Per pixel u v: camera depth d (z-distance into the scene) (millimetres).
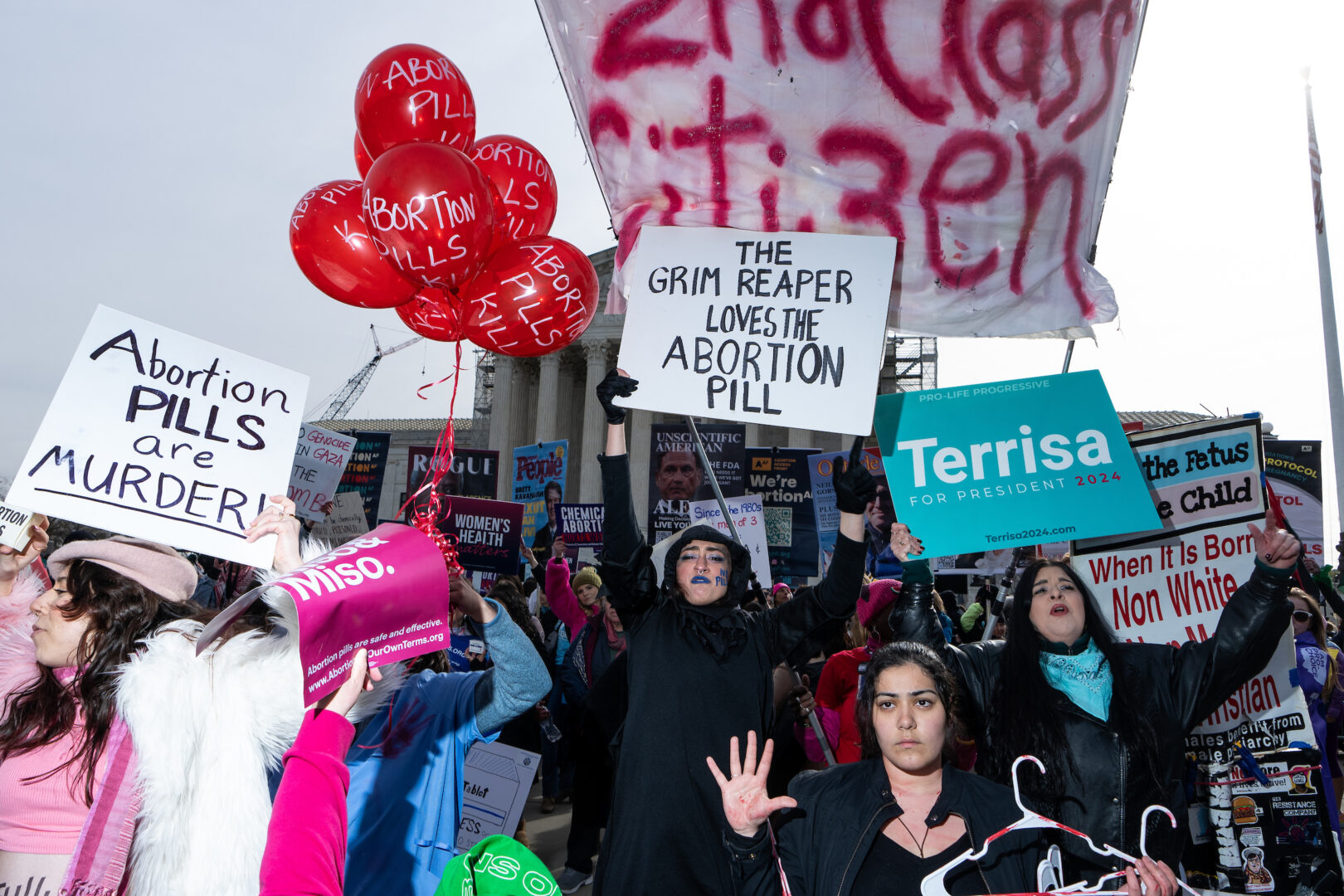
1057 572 3143
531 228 3705
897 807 2334
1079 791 2869
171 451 2584
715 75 3908
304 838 1487
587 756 6148
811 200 3955
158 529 2514
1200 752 4242
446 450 3377
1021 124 3801
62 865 2219
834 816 2385
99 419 2494
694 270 3840
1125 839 2818
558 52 4023
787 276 3777
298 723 2262
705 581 3318
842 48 3803
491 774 5051
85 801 2230
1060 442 3771
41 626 2322
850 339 3672
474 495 14133
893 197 3908
